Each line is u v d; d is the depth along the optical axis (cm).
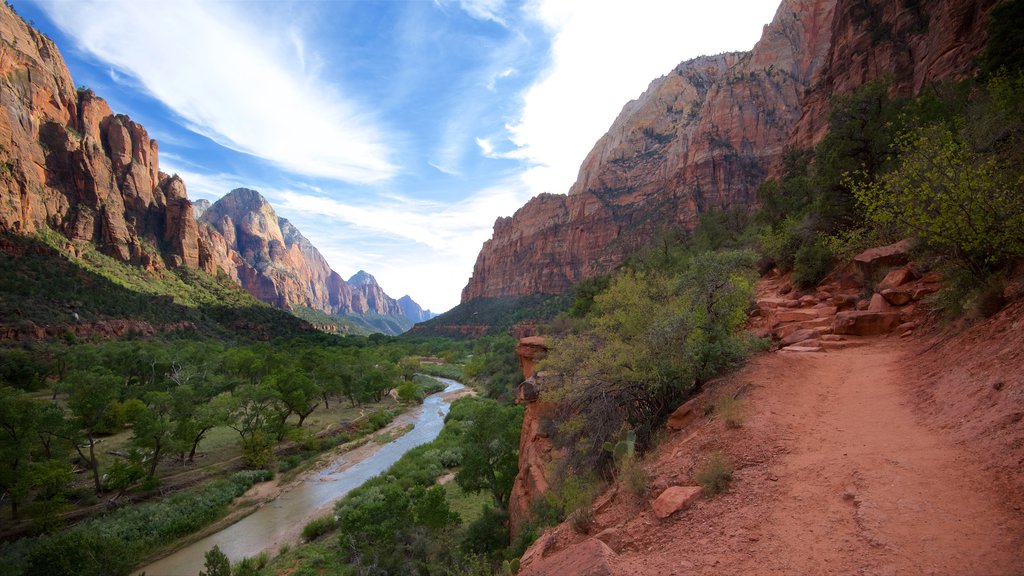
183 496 3194
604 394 1273
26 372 5866
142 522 2764
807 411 787
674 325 1137
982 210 902
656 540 544
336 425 5384
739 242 3725
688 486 637
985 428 536
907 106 2136
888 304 1330
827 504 491
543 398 1430
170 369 6806
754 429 730
